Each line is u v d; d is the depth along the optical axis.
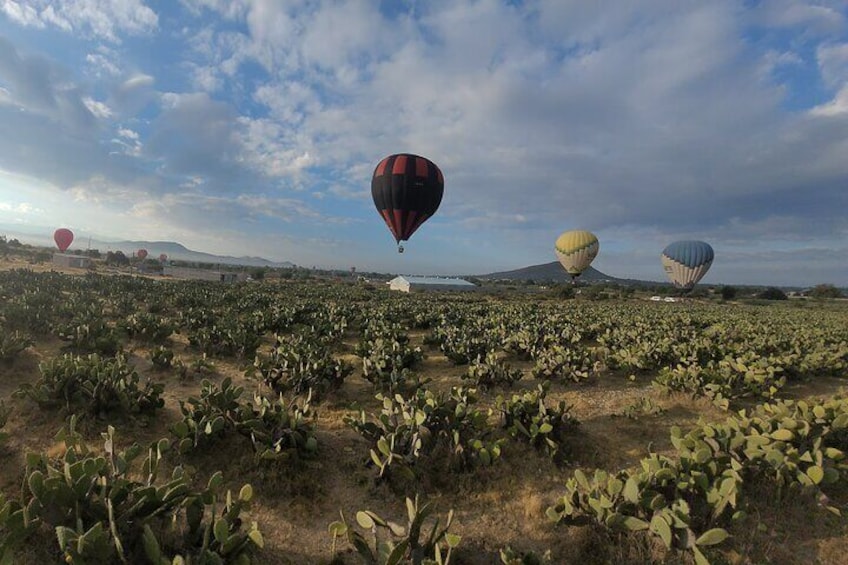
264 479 6.71
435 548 4.79
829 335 23.14
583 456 8.18
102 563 4.08
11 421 7.84
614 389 12.52
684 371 12.09
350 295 44.31
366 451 7.93
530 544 5.85
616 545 5.62
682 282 68.50
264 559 5.28
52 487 4.50
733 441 6.97
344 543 5.70
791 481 6.63
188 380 11.27
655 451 8.55
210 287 38.66
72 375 8.16
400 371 11.97
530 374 13.97
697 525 5.80
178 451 7.12
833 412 8.34
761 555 5.62
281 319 19.22
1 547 4.07
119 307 19.86
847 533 6.11
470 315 26.55
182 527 5.17
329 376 10.78
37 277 27.77
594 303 57.47
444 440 7.86
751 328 24.89
